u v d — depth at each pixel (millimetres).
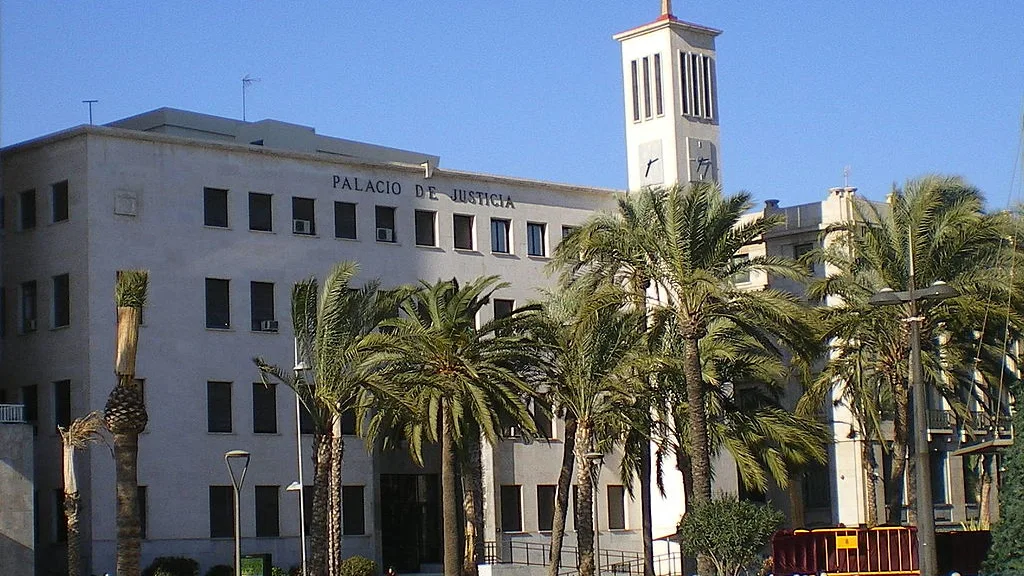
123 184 69312
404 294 58625
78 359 68000
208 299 71312
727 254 55281
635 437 63844
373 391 55688
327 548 66062
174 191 70750
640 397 60906
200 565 69188
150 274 69500
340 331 55781
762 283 85438
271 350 72875
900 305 58688
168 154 70750
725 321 62188
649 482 66312
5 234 71938
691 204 54719
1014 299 58375
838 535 56781
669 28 86688
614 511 83125
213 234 71625
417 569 77750
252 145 73562
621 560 82000
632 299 57281
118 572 44812
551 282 82750
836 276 62438
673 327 61406
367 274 76188
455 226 80125
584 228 56312
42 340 69812
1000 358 65312
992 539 48562
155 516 68188
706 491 54750
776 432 62469
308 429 73750
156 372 69125
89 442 66750
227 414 71312
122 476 45094
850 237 63719
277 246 73500
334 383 55594
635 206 55969
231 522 70750
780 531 57094
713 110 88188
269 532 71750
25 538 62719
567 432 61500
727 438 61719
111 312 68375
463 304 56594
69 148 69375
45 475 69062
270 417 72625
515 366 58062
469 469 67812
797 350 56312
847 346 64062
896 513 61906
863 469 81562
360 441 75000
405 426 59125
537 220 83250
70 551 60844
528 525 79625
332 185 75750
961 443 84375
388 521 77125
